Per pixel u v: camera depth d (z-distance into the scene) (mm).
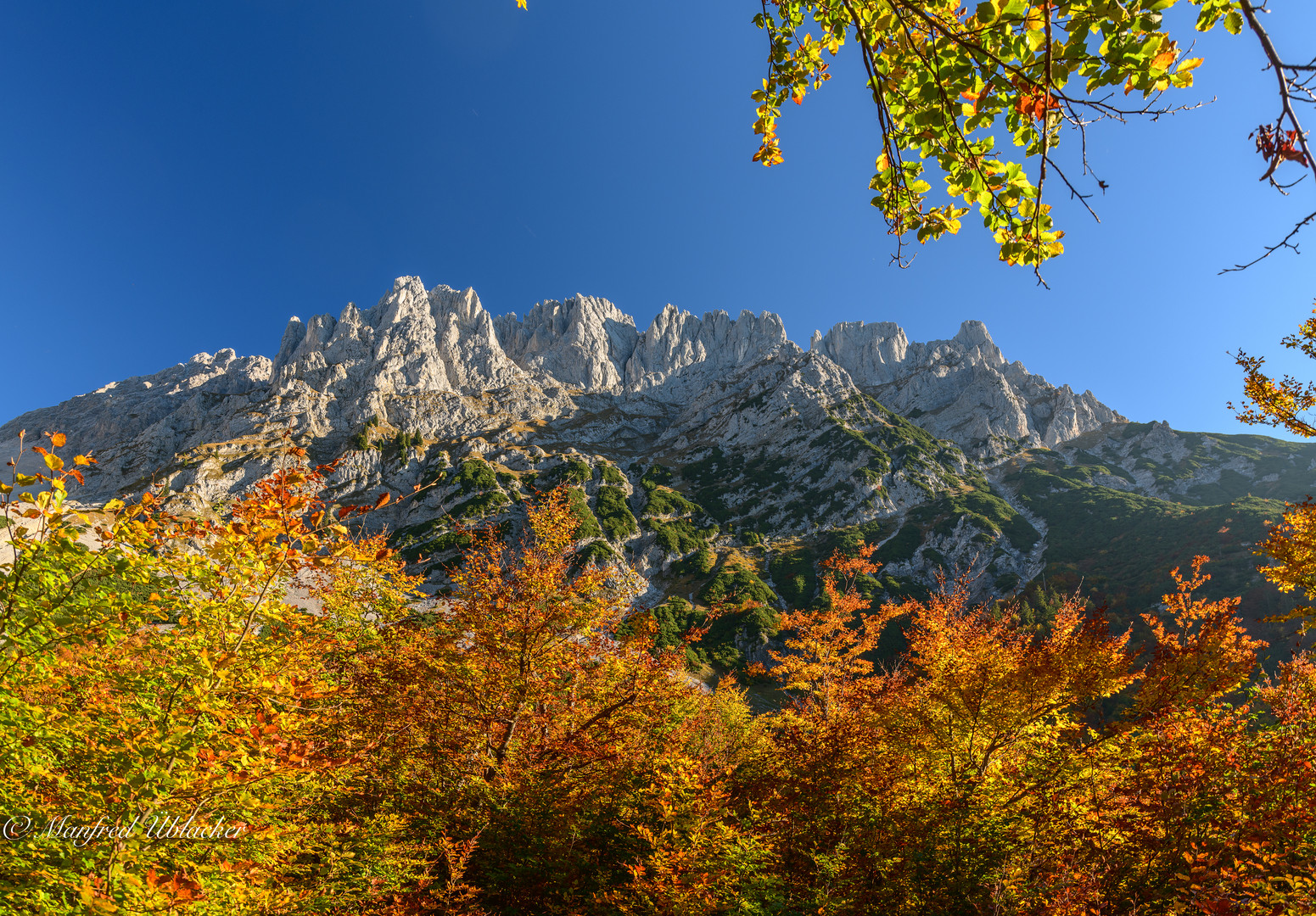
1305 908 6453
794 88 3537
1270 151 1387
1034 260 2432
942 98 2152
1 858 3994
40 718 4543
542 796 10711
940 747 11766
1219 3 1725
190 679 4422
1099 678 10469
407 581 11562
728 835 8750
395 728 9836
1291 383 9844
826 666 19750
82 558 4332
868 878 10062
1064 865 8859
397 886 8156
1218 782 8617
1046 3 1853
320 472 4355
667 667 12422
